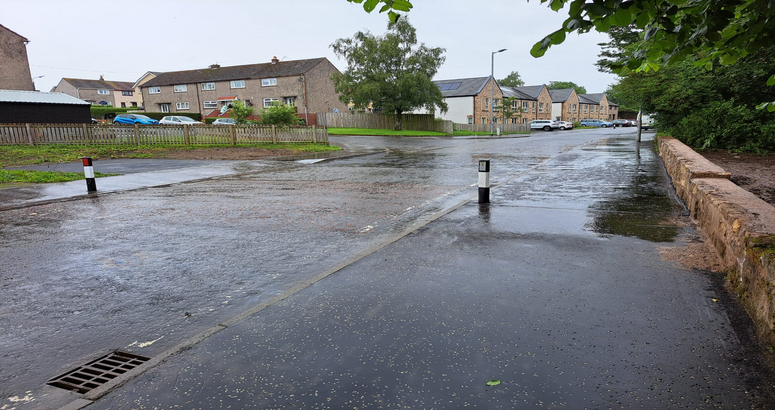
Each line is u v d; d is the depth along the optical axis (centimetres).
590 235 559
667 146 1241
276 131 2425
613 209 714
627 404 234
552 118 7738
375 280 423
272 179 1216
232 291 422
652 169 1228
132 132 2198
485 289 394
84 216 768
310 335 319
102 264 509
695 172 665
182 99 5534
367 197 918
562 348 291
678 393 241
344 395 248
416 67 4384
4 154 1803
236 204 859
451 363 277
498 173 1257
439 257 488
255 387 258
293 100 5022
